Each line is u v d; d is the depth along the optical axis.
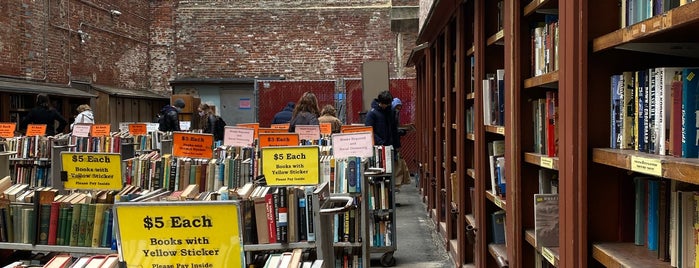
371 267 4.71
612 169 1.94
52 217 3.01
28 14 10.89
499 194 3.34
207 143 4.72
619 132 1.83
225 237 1.62
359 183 3.97
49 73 11.59
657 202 1.80
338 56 15.32
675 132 1.52
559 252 2.11
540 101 2.61
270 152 3.43
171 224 1.63
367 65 9.29
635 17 1.73
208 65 15.69
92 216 2.99
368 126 6.69
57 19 11.91
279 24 15.46
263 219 2.90
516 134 2.78
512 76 2.79
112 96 13.45
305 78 15.41
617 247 1.87
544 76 2.36
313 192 2.82
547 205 2.41
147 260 1.64
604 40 1.78
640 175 1.95
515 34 2.77
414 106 11.62
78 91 11.95
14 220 3.02
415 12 13.11
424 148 7.83
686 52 1.80
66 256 1.79
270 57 15.50
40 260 3.07
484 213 3.62
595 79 1.91
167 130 9.88
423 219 6.71
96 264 1.69
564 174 2.03
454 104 4.91
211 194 2.89
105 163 3.31
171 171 4.16
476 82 3.67
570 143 1.95
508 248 2.90
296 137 5.54
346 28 15.30
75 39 12.63
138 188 3.38
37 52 11.19
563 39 2.03
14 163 6.87
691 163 1.34
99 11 13.66
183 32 15.77
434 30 5.74
